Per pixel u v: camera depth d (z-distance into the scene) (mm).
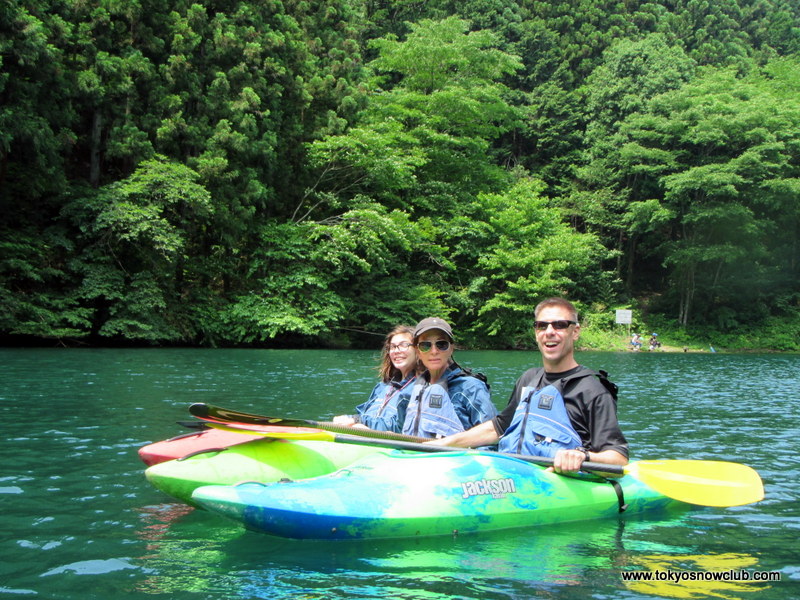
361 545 3164
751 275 32844
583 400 3768
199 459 3818
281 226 21578
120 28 18516
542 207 29188
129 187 17422
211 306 20266
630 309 31500
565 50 42125
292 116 22469
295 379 11039
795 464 5406
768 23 50719
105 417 6633
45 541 3178
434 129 28234
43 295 16688
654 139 33156
